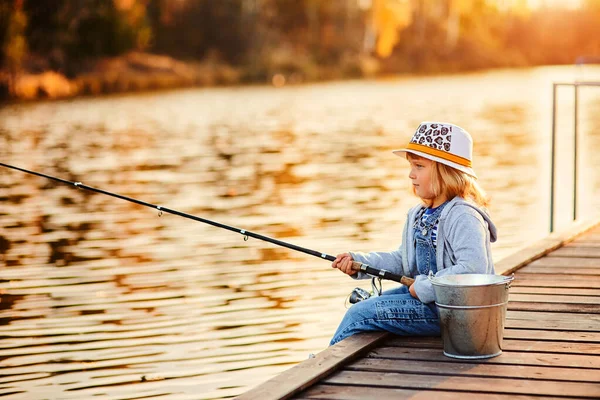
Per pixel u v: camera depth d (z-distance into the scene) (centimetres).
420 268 432
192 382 550
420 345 433
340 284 784
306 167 1603
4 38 3541
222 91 4031
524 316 487
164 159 1725
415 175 427
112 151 1848
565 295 536
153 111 2898
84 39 4109
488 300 404
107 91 4009
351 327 443
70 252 937
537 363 404
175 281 805
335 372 400
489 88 4125
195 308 715
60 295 764
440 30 6494
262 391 370
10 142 1991
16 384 550
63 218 1134
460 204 417
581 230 760
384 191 1320
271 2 5450
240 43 4978
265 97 3612
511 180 1434
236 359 591
